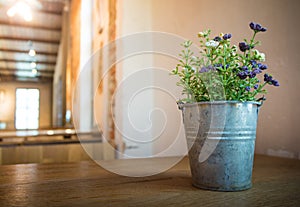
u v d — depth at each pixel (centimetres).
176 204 44
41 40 355
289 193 50
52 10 304
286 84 98
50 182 61
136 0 172
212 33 131
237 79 51
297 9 94
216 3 130
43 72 386
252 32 111
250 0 112
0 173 72
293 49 95
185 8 150
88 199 47
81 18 228
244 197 48
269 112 105
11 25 322
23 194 51
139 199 47
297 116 94
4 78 360
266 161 90
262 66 52
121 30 166
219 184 51
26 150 158
